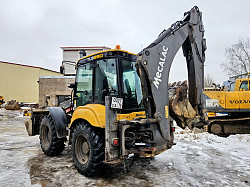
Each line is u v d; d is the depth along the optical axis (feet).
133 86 12.56
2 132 29.12
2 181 10.98
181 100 12.49
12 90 97.96
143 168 13.12
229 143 20.71
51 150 15.56
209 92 24.94
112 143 10.41
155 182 10.89
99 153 11.16
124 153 10.37
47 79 63.21
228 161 14.76
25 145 20.26
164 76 11.57
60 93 62.95
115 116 10.71
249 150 18.01
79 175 11.85
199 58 13.15
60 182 10.87
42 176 11.71
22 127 34.71
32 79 106.52
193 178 11.50
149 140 10.98
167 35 11.85
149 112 11.15
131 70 12.62
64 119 15.35
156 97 11.16
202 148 18.70
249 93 23.38
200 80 13.16
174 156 15.99
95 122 10.84
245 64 77.61
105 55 12.23
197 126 12.63
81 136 12.26
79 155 12.37
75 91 15.02
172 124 12.70
